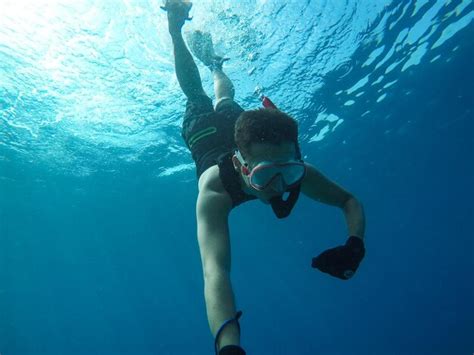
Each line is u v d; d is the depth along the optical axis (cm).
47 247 3991
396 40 1311
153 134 1634
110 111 1396
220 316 208
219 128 373
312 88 1484
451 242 6138
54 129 1558
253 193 291
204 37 566
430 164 2783
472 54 1532
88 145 1731
